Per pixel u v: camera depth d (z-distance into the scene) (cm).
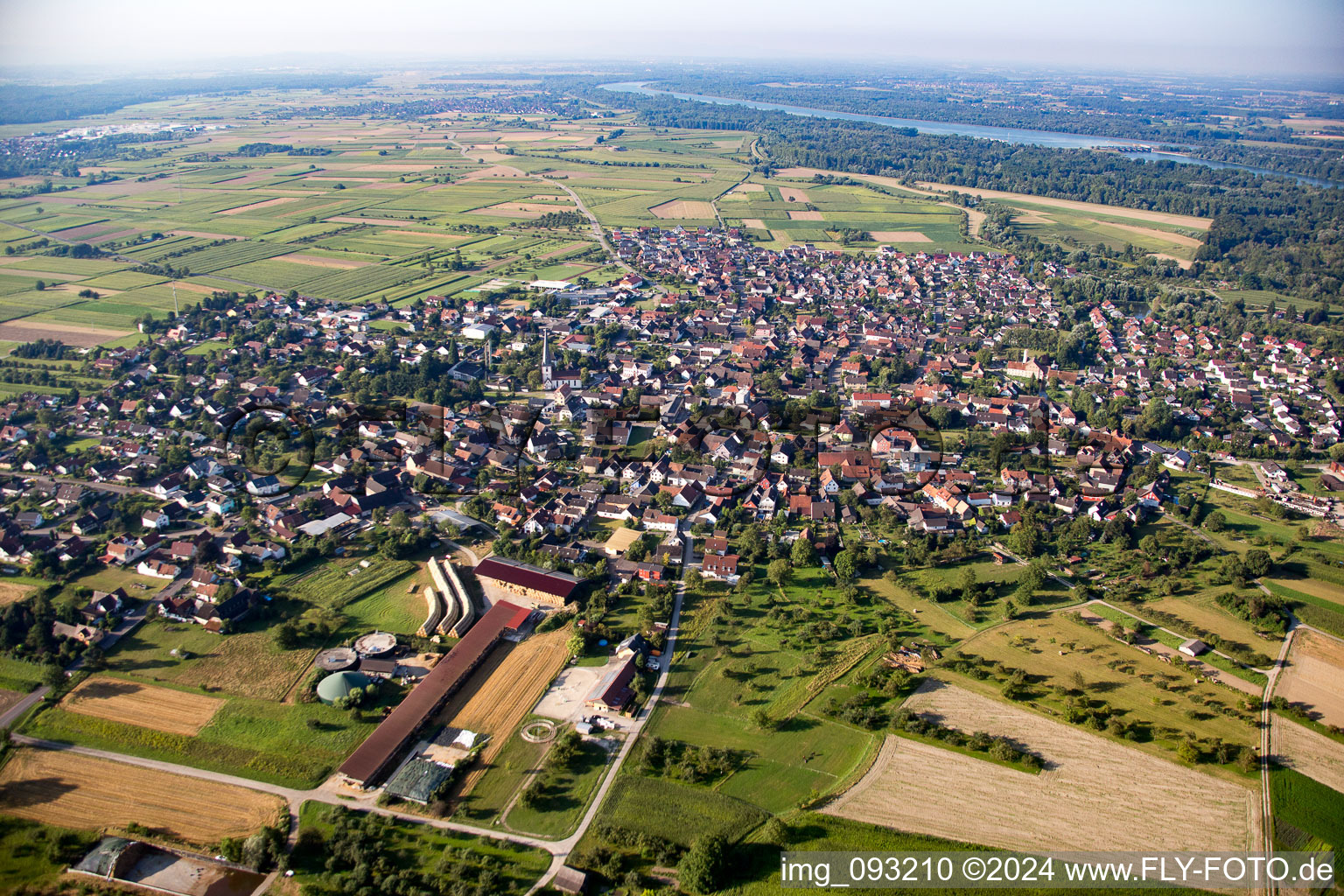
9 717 14112
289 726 14112
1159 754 13688
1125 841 12150
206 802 12581
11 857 11538
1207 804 12756
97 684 14950
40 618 16112
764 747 13888
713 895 11319
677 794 12888
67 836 11694
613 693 14775
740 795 12925
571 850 11931
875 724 14350
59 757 13300
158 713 14325
